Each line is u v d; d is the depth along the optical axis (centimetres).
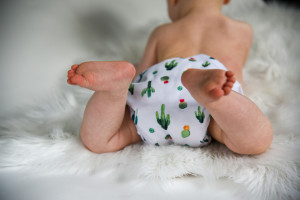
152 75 121
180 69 119
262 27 177
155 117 113
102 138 111
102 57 170
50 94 143
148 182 102
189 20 154
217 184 101
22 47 165
